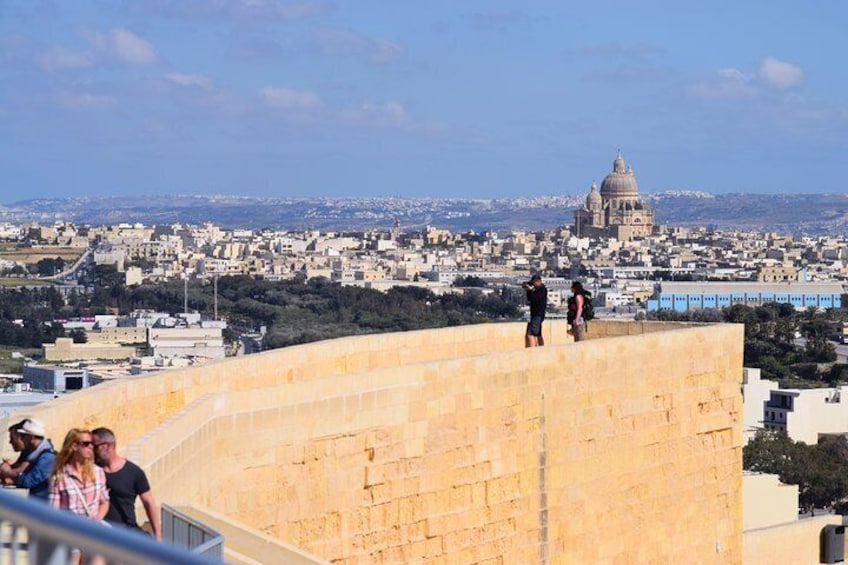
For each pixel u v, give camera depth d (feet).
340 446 91.66
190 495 80.28
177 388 90.48
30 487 61.62
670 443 121.39
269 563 73.20
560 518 108.78
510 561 104.42
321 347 107.45
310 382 90.17
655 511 119.55
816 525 170.91
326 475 90.84
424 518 97.14
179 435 78.95
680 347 122.62
